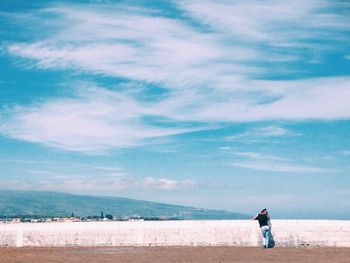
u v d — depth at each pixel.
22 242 27.72
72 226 27.86
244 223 26.72
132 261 20.47
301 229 26.16
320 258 21.34
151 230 27.23
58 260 20.94
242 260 20.77
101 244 27.34
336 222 26.02
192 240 26.88
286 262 20.11
